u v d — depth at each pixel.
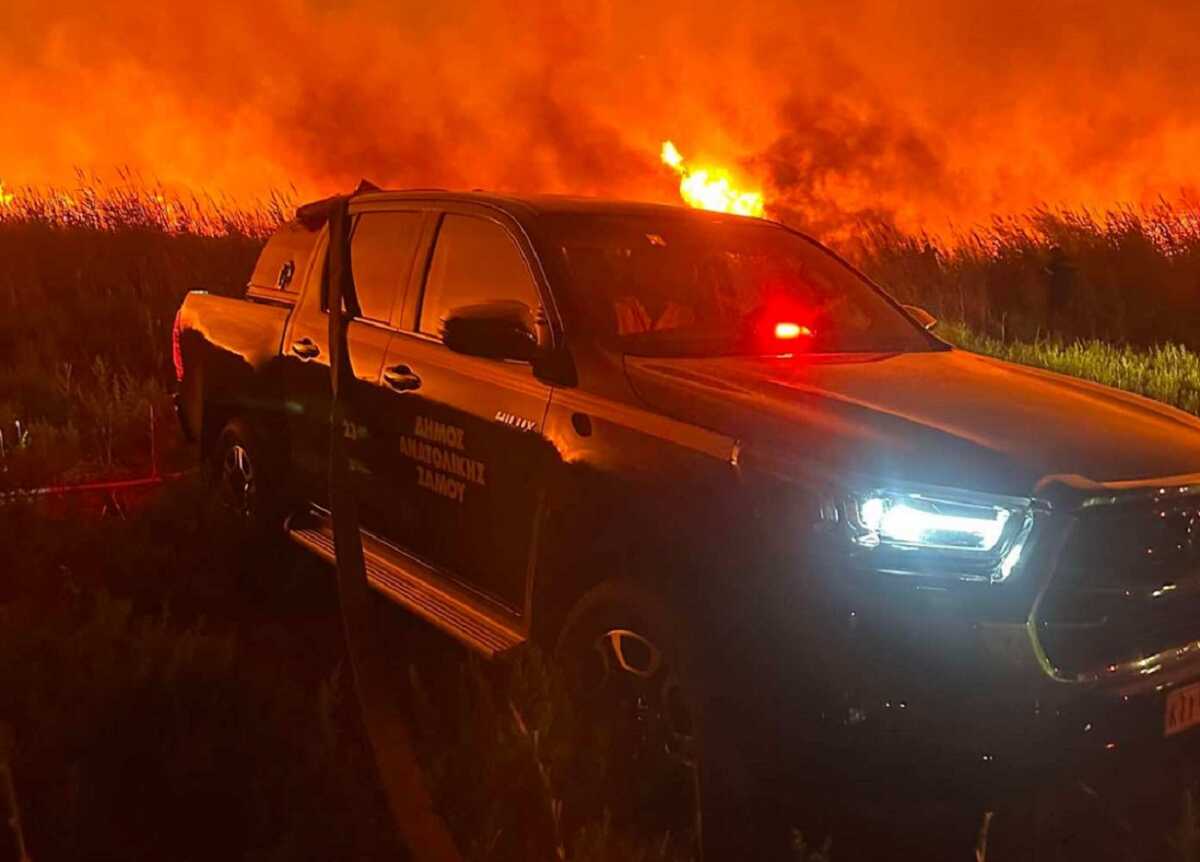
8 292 9.91
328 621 4.32
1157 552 2.69
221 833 2.81
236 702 3.34
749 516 2.77
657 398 3.18
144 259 11.39
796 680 2.59
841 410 2.97
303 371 4.70
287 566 4.75
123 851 2.74
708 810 2.76
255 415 5.04
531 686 3.26
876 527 2.57
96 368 8.29
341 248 4.56
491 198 4.11
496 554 3.63
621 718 3.14
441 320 3.69
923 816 2.91
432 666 3.84
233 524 4.96
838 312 4.20
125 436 7.04
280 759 3.09
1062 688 2.53
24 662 3.47
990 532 2.55
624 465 3.11
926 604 2.51
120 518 5.09
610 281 3.71
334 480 4.09
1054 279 10.89
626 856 2.74
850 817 2.92
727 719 2.71
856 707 2.51
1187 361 8.81
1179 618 2.75
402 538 4.15
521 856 2.76
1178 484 2.72
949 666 2.49
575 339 3.48
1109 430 3.00
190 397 5.68
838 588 2.57
